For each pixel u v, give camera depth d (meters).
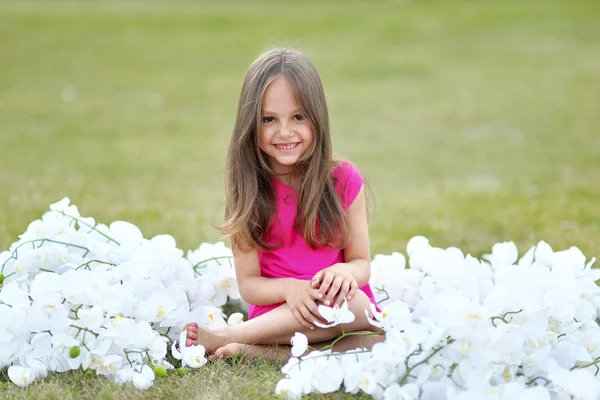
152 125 12.42
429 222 6.63
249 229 3.76
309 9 27.20
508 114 12.91
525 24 23.08
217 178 8.74
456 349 3.05
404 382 3.04
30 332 3.41
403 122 12.65
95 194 7.65
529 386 3.14
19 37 21.05
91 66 17.80
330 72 17.44
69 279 3.40
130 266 3.66
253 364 3.48
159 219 6.53
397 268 4.02
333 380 3.02
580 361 3.27
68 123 12.41
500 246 4.03
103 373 3.28
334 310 3.29
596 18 23.50
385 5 27.86
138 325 3.35
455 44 20.56
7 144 10.66
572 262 3.87
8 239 5.45
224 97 14.84
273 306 3.75
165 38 21.56
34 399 3.08
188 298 3.97
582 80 15.70
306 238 3.76
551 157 9.72
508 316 3.27
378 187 8.45
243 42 21.05
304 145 3.71
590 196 7.41
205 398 3.05
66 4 27.75
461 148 10.59
